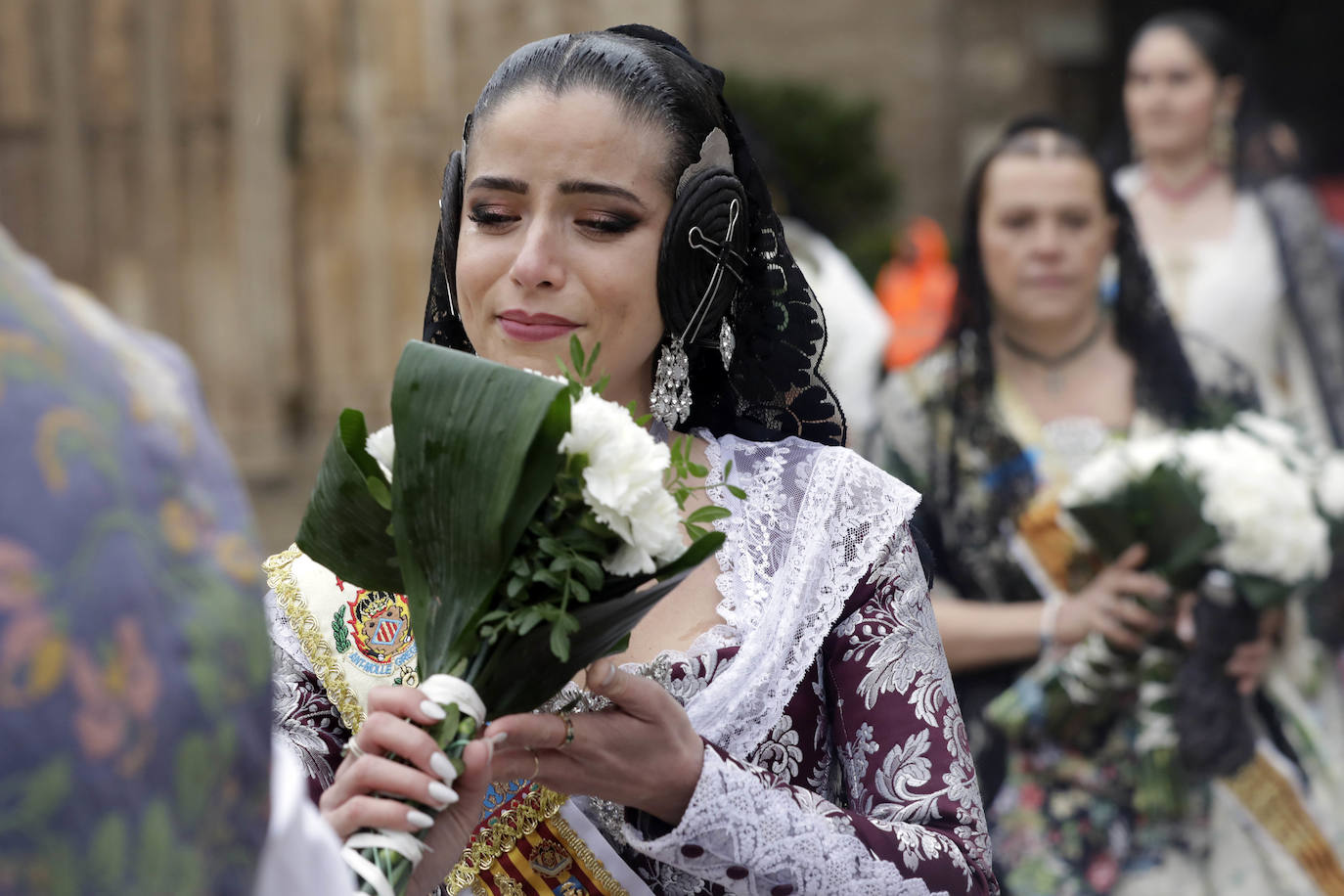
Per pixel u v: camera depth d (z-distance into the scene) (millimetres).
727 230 3055
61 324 1381
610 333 2982
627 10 12344
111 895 1301
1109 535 6070
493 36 12172
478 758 2389
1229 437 6160
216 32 12055
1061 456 6410
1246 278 8023
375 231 12281
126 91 12078
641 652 2926
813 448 3203
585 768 2582
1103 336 6566
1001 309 6586
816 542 3039
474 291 3008
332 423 12422
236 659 1422
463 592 2447
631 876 2867
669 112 3014
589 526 2400
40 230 12141
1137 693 6062
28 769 1254
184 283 12234
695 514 2547
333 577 3090
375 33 12086
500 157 2969
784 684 2920
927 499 6449
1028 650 6164
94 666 1298
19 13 12000
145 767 1332
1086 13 22672
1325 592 6242
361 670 2996
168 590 1383
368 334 12344
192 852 1379
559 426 2379
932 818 2898
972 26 22422
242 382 12219
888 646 3014
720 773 2676
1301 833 6051
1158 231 8273
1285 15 23828
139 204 12164
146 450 1410
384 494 2527
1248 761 6023
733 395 3320
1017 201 6512
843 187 19422
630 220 2975
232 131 12086
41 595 1274
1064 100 22688
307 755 2975
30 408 1309
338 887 1699
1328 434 7949
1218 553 5961
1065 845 6090
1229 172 8250
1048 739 6133
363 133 12164
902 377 6672
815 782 2990
